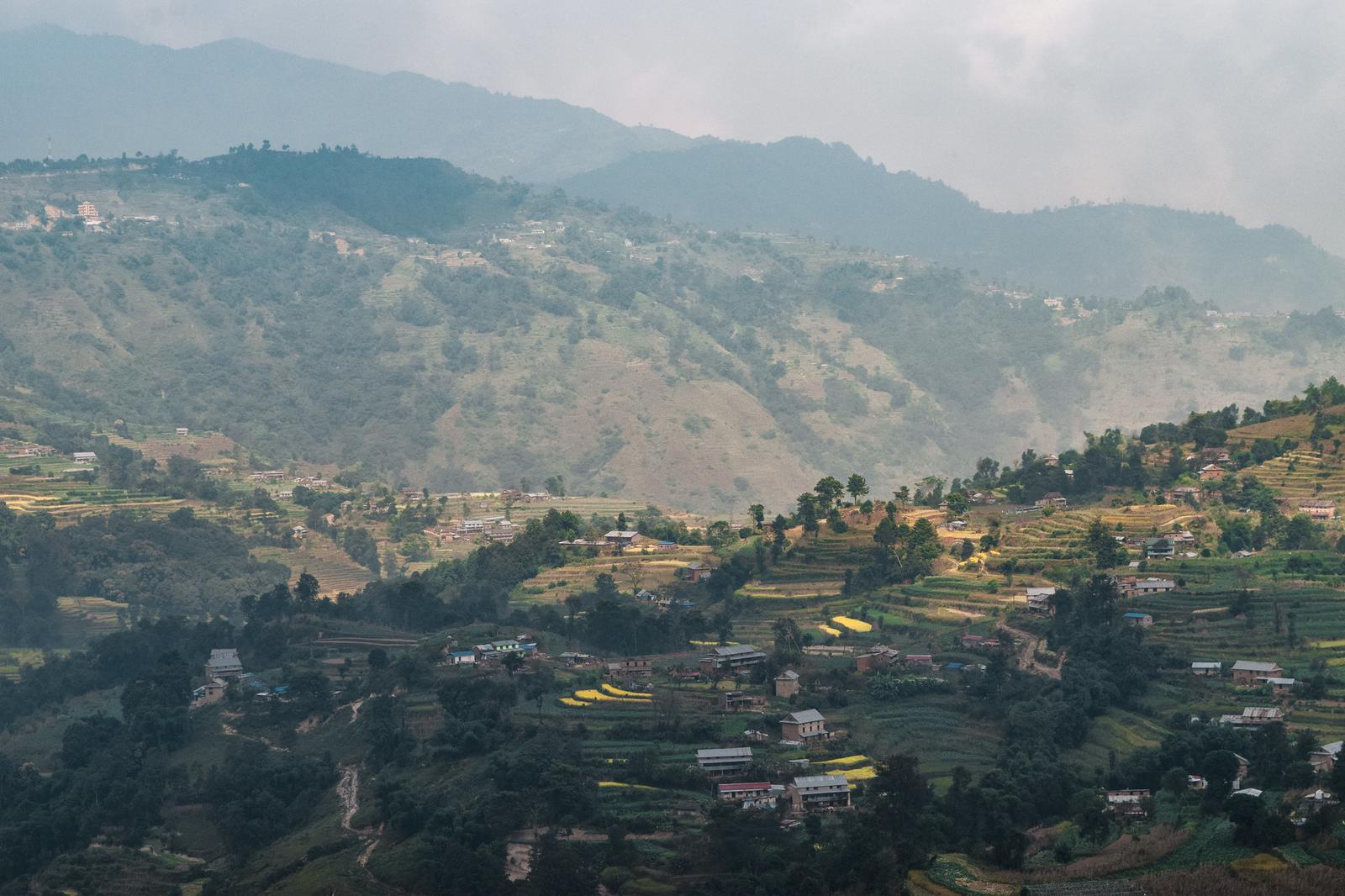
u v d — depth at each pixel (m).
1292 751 196.75
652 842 183.12
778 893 164.75
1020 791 189.00
